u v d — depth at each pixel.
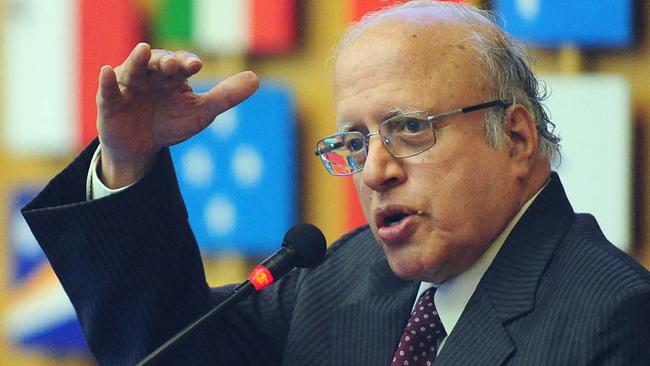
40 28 6.79
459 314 3.63
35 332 6.86
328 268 4.12
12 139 6.84
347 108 3.56
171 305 3.78
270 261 3.50
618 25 6.45
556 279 3.46
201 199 6.61
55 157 6.85
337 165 3.65
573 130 6.43
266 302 4.13
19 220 6.86
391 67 3.51
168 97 3.59
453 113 3.49
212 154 6.61
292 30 6.62
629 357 3.25
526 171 3.62
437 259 3.53
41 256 6.87
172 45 6.69
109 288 3.72
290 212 6.58
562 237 3.58
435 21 3.59
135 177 3.69
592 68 6.48
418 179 3.48
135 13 6.72
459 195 3.50
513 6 6.42
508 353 3.38
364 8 6.53
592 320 3.29
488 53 3.58
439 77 3.50
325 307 3.99
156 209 3.68
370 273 3.95
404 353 3.63
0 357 6.88
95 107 6.77
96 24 6.74
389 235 3.54
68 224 3.68
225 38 6.64
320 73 6.63
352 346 3.80
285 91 6.60
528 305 3.44
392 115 3.49
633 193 6.46
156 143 3.65
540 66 6.45
